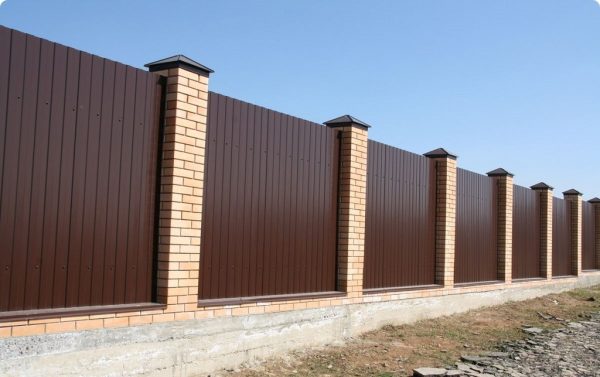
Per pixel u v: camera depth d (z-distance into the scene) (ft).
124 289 20.25
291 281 27.68
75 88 18.85
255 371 23.73
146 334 20.30
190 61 21.86
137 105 20.80
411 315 36.06
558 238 61.87
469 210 44.21
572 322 41.78
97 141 19.47
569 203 65.57
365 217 32.45
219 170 23.93
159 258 21.30
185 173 21.71
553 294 57.21
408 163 37.04
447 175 39.88
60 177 18.38
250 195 25.44
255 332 24.90
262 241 26.03
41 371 17.29
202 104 22.44
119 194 20.15
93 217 19.31
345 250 30.66
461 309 41.86
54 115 18.24
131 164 20.57
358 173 31.50
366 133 32.22
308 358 26.50
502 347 31.89
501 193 49.03
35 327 17.20
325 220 30.04
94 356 18.71
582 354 30.71
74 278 18.74
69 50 18.71
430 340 32.17
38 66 17.85
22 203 17.42
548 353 30.68
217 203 23.81
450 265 40.29
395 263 35.47
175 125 21.36
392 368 26.18
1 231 16.90
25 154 17.48
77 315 18.26
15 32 17.30
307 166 28.86
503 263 48.60
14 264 17.20
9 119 17.10
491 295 46.16
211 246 23.49
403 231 36.40
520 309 46.21
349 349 28.63
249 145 25.45
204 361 22.49
